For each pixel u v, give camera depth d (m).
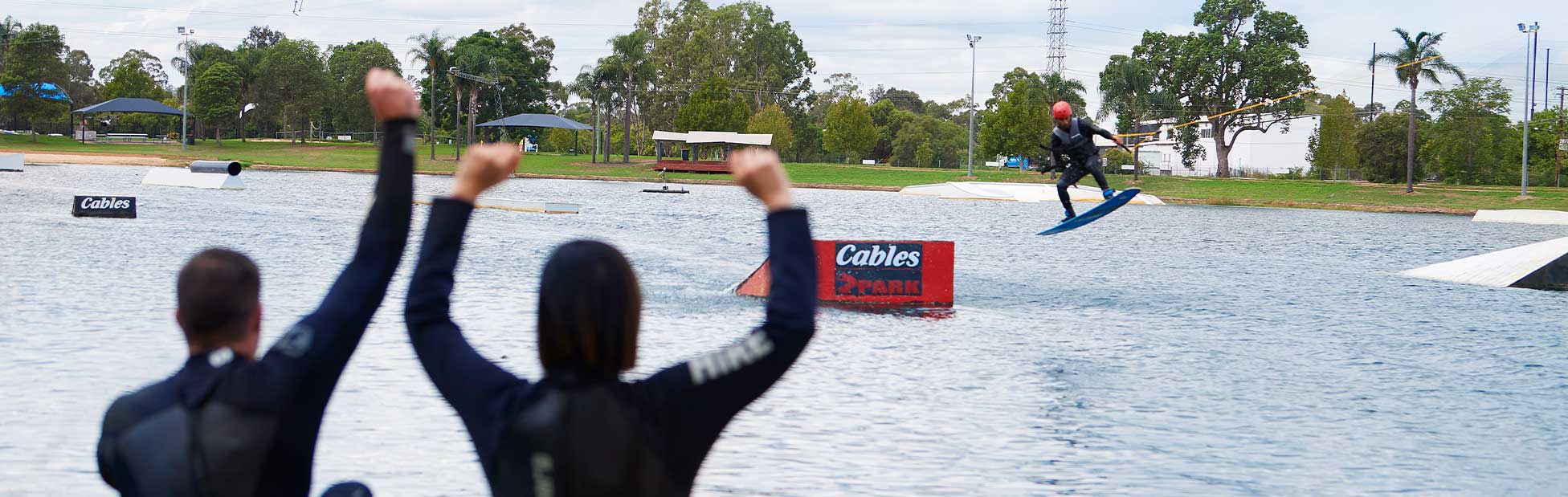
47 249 24.34
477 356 2.62
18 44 111.81
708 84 115.19
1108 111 99.44
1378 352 15.32
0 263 21.23
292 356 2.57
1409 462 9.33
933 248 19.72
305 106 129.62
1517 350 15.73
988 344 15.23
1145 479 8.62
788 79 154.50
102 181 61.75
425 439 9.11
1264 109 114.12
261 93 128.38
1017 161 119.69
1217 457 9.36
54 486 7.72
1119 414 10.91
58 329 14.03
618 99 109.19
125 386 10.91
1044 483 8.44
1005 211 58.56
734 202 60.22
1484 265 26.52
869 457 9.05
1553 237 46.94
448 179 85.00
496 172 2.75
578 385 2.42
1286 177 111.62
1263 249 36.50
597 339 2.39
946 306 19.47
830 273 19.61
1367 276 27.33
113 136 134.00
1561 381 13.32
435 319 2.68
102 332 13.95
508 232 34.09
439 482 8.04
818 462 8.86
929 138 145.88
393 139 2.68
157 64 182.88
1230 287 24.03
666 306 18.50
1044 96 100.25
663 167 100.81
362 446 8.90
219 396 2.59
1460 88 94.19
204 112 121.94
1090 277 25.50
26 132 139.25
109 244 25.94
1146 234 42.78
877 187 88.50
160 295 17.52
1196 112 116.31
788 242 2.59
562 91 161.12
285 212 40.06
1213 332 17.03
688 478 2.50
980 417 10.61
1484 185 95.12
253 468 2.57
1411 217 65.00
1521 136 103.69
